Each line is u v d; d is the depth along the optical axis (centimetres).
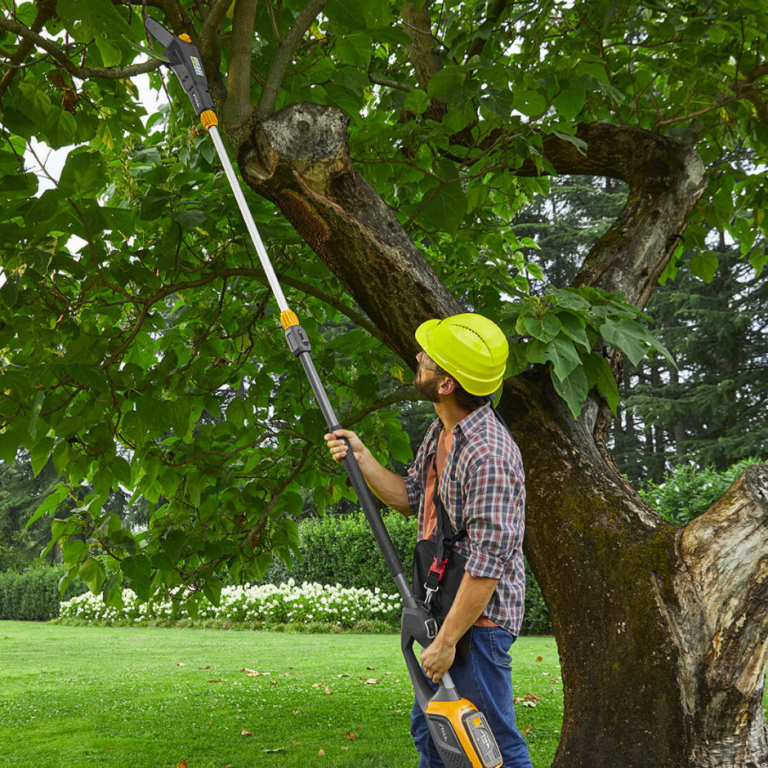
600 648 201
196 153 333
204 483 347
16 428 262
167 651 862
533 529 225
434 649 175
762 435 1780
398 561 192
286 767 356
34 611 1695
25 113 248
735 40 359
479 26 337
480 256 477
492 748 170
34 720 476
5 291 217
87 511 295
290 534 371
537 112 251
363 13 224
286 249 359
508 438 188
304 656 783
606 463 240
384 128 263
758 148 442
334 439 204
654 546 203
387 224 224
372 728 442
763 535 186
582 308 209
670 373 2388
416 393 368
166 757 379
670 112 387
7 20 196
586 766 192
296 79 266
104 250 275
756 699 187
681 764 183
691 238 431
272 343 406
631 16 348
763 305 1936
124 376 295
